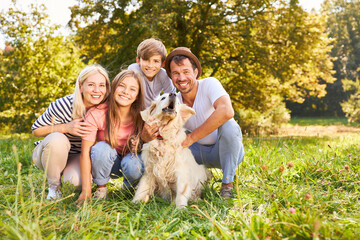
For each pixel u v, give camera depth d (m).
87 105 3.15
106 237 2.05
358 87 23.42
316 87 18.31
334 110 41.66
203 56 13.99
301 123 31.50
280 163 4.19
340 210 2.51
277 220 2.11
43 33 14.57
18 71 14.34
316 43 15.14
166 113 3.03
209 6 13.70
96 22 14.66
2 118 14.05
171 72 3.42
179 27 14.23
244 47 14.41
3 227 1.81
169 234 2.08
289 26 14.53
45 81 14.39
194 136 3.21
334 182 3.33
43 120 3.12
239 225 2.12
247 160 4.29
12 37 14.14
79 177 3.17
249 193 3.20
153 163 3.16
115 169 3.43
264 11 14.45
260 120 19.12
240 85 16.61
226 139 3.19
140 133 3.27
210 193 3.17
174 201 3.00
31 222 1.99
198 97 3.48
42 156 3.08
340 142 7.55
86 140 2.98
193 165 3.31
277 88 17.66
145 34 12.04
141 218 2.42
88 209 2.51
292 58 15.01
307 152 4.97
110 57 14.17
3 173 4.07
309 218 1.92
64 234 2.09
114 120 3.10
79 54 15.89
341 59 40.28
